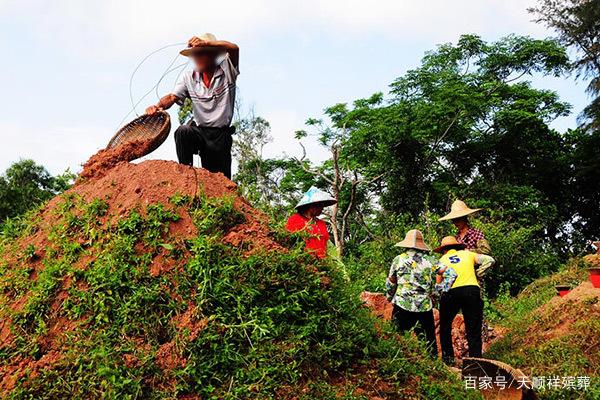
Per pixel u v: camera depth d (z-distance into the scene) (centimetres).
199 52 610
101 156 599
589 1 2823
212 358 412
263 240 496
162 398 391
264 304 449
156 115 617
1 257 519
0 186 2234
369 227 2725
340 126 3138
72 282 459
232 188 553
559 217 2798
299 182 2980
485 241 804
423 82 3052
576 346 702
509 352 773
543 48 2994
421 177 2816
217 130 612
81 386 392
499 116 2861
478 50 3145
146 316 435
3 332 445
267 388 400
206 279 443
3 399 391
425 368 488
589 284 852
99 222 499
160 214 492
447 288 745
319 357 434
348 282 525
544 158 2953
